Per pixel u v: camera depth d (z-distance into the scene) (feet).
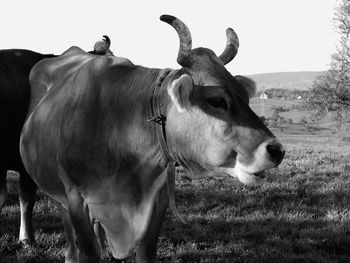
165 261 22.54
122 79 16.03
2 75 22.04
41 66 21.03
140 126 15.15
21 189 23.40
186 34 13.96
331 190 36.01
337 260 22.89
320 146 73.82
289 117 250.57
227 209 30.60
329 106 98.02
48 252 22.65
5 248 22.95
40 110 18.29
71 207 16.38
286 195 34.30
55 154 16.93
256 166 13.10
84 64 17.61
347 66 96.84
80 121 15.94
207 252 23.57
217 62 14.01
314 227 27.71
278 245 24.70
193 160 14.07
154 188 15.49
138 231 15.57
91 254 16.29
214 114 13.38
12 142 22.17
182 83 13.04
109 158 15.58
